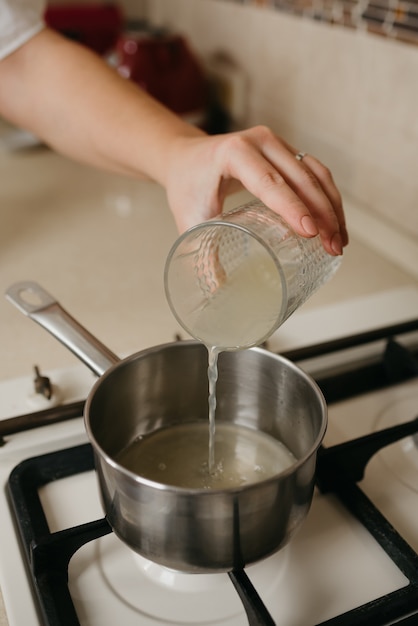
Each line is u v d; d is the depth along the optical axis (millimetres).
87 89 681
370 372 604
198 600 409
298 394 456
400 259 776
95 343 476
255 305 460
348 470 486
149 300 695
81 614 399
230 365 488
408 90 732
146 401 493
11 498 464
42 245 799
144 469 482
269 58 959
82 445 486
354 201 871
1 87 749
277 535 382
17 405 534
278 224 457
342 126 852
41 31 720
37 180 969
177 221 596
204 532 360
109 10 1147
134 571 426
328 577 424
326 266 512
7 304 683
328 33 827
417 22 692
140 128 638
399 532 454
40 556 400
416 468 507
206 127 1093
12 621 384
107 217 874
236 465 488
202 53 1143
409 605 390
